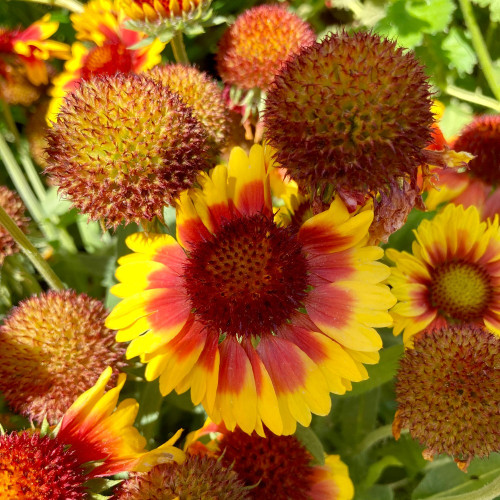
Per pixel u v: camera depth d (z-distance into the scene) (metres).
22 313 0.34
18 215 0.39
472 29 0.42
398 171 0.30
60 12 0.48
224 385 0.31
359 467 0.39
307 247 0.32
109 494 0.32
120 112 0.31
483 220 0.38
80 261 0.42
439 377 0.32
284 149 0.30
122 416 0.33
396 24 0.41
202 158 0.32
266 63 0.37
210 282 0.32
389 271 0.31
